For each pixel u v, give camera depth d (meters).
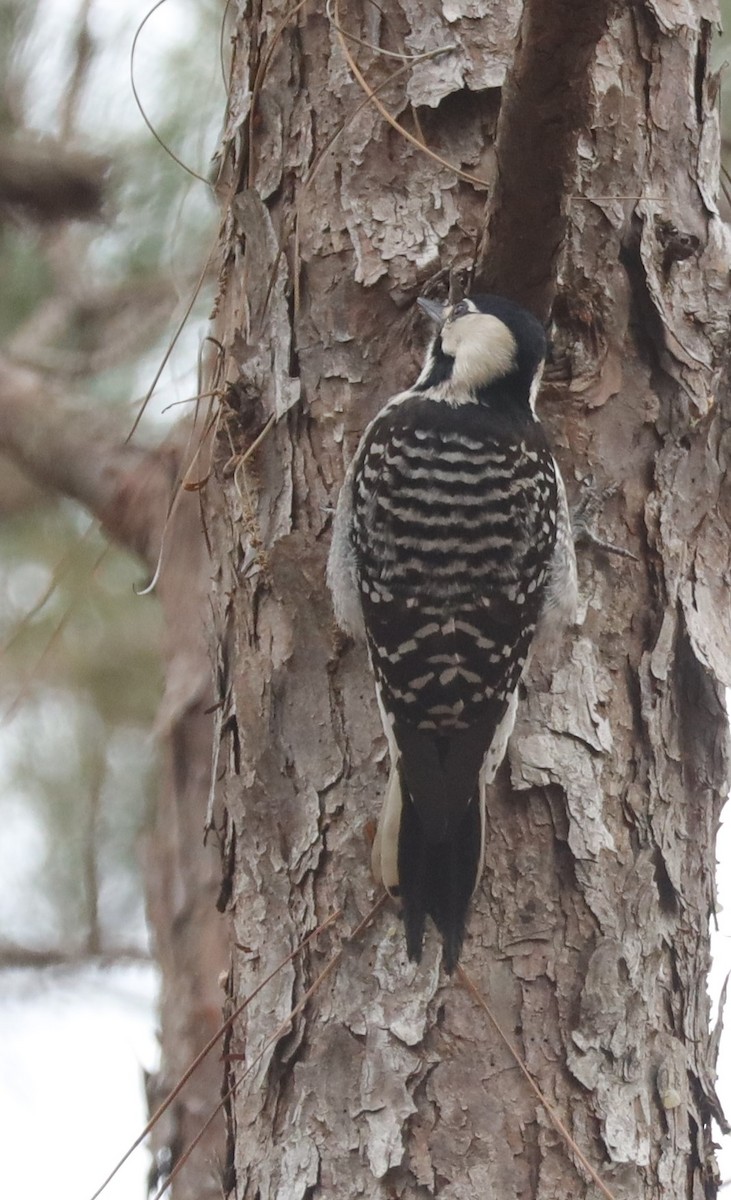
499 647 8.55
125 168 13.42
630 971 8.42
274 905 8.77
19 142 13.19
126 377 14.19
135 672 15.11
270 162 9.58
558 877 8.48
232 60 10.20
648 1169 8.24
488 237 8.71
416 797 8.30
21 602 14.84
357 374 9.23
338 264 9.30
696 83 9.65
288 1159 8.27
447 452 8.77
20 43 13.44
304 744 8.88
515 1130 8.14
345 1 9.45
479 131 9.32
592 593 8.91
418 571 8.63
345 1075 8.29
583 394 9.15
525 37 7.61
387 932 8.45
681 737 8.97
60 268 14.38
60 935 15.00
